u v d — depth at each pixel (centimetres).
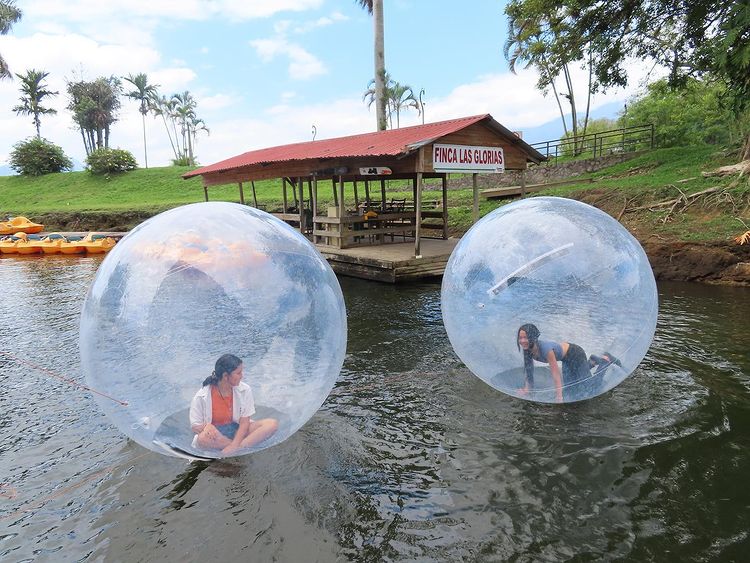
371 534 294
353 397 477
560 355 391
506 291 391
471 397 460
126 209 2455
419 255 1036
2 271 1415
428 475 349
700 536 285
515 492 328
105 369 302
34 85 4762
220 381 308
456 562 273
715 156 1496
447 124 1080
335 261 1143
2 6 2844
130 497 334
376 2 2181
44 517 319
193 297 298
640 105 2542
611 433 389
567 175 1961
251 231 325
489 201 1636
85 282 1203
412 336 668
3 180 3959
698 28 1205
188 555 281
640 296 388
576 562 271
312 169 1198
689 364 532
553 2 1391
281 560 275
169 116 6231
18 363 618
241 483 341
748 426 398
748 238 883
